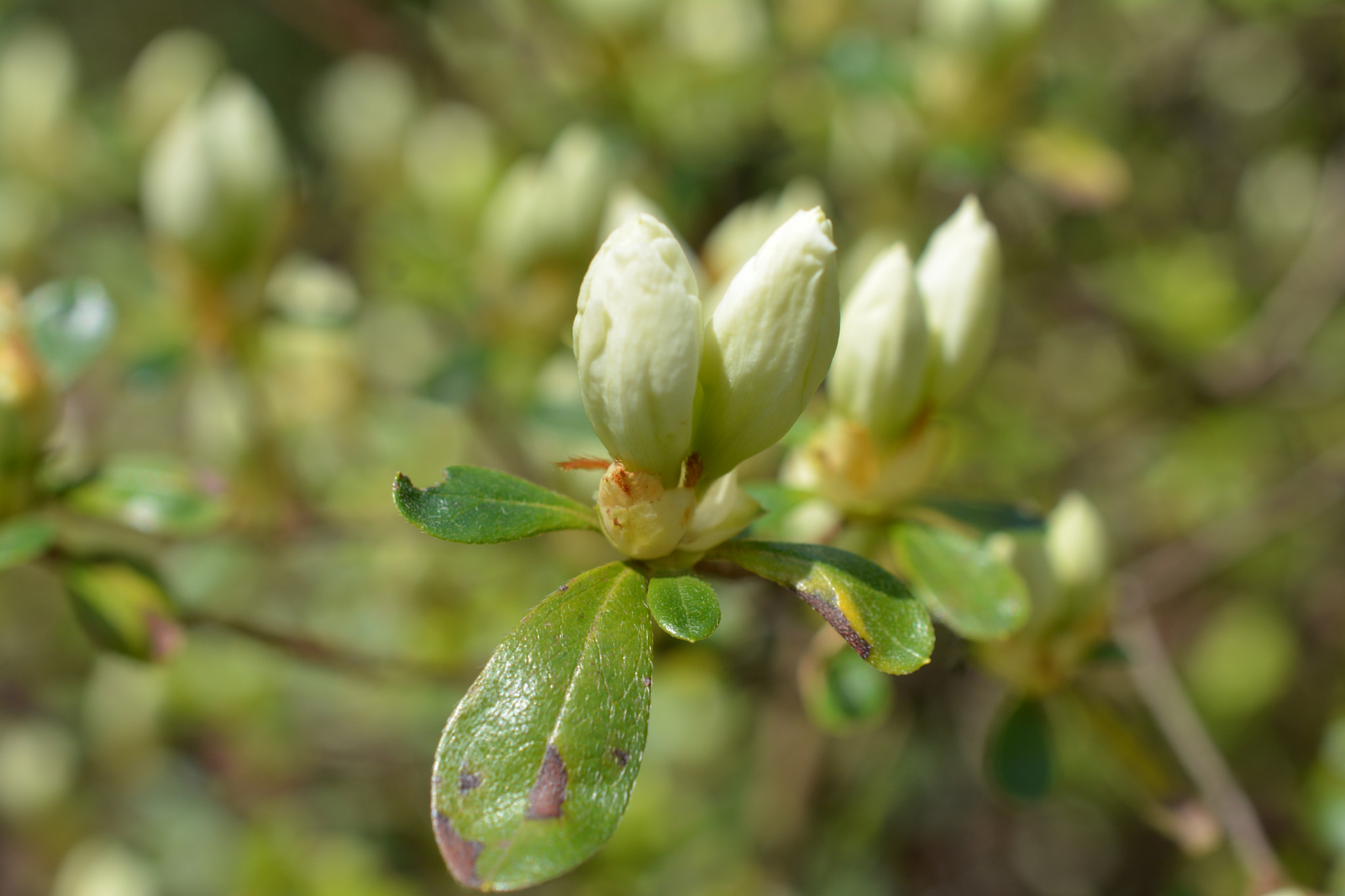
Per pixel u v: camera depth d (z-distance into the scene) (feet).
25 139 1.60
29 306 0.88
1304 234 1.78
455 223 1.34
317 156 2.54
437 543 1.25
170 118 1.55
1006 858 1.86
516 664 0.67
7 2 2.67
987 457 1.41
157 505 0.85
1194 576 1.48
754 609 1.03
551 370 1.03
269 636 0.89
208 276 1.02
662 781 1.50
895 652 0.68
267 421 1.10
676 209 1.28
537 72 1.48
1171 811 0.84
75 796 1.71
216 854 1.65
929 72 1.20
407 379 1.45
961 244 0.78
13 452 0.82
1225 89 1.78
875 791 1.52
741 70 1.45
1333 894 0.98
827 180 1.44
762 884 1.37
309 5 1.65
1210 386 1.50
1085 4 1.76
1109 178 1.17
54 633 1.88
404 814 1.61
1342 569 1.86
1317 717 1.77
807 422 0.80
